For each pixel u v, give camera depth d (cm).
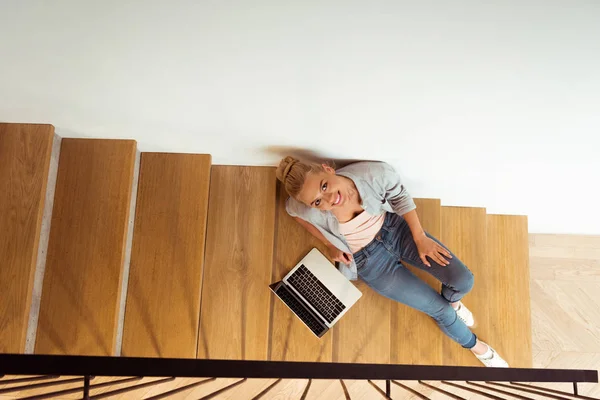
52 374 76
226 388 98
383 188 182
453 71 120
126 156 186
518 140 157
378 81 128
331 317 208
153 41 114
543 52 110
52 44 117
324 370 83
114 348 179
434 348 224
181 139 181
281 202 214
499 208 244
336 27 107
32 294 171
